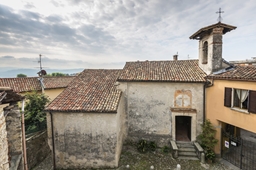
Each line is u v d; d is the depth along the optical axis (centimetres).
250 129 890
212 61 1155
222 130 1141
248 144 1313
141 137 1287
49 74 4162
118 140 1089
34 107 1296
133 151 1215
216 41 1143
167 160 1099
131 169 1007
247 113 901
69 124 1041
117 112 1048
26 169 731
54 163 1066
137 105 1275
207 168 1009
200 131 1213
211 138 1111
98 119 1027
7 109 641
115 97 1148
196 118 1209
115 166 1029
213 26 1130
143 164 1056
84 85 1352
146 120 1272
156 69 1389
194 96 1206
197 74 1242
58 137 1052
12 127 696
